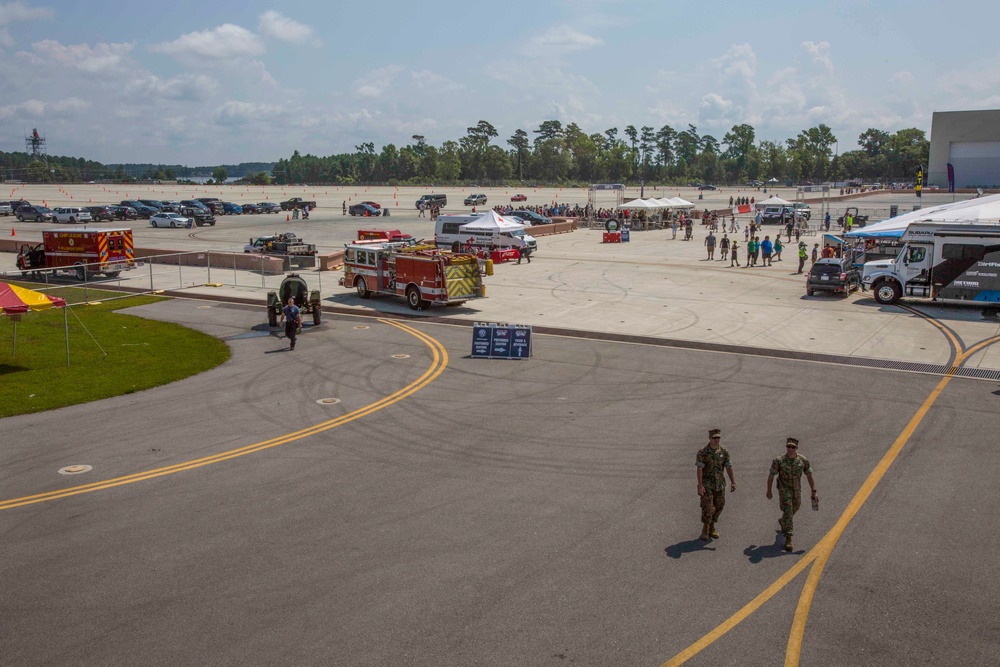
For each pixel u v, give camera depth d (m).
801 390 20.31
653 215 78.06
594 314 31.62
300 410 18.75
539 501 13.12
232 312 32.91
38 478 14.40
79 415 18.53
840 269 35.31
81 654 8.72
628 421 17.66
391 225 76.88
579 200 135.62
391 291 34.22
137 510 12.84
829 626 9.26
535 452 15.61
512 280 41.47
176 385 21.25
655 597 9.91
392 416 18.16
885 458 15.16
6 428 17.55
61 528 12.16
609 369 22.72
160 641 8.96
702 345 25.94
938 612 9.59
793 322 29.77
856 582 10.33
